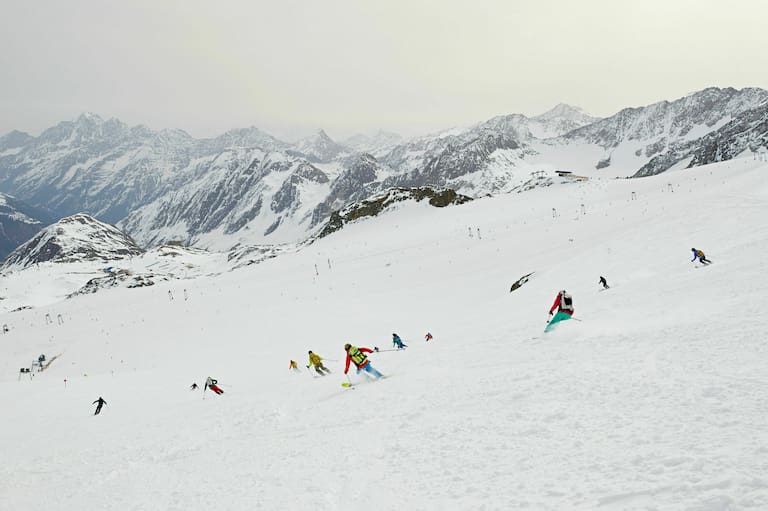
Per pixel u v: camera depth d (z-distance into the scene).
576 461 5.80
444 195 144.88
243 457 10.25
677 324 12.77
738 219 32.41
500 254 70.56
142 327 76.06
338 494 6.71
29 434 23.47
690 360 9.14
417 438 8.35
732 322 11.51
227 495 7.81
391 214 145.00
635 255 33.34
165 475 10.49
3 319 120.62
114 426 21.42
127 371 55.19
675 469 4.92
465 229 101.62
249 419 14.79
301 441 10.29
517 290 41.06
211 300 85.25
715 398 6.82
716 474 4.55
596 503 4.66
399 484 6.54
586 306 20.14
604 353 11.48
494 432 7.68
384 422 10.01
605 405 7.66
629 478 5.00
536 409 8.29
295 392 18.45
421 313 53.50
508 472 6.02
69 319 97.94
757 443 5.03
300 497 6.90
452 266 72.50
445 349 18.75
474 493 5.66
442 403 10.32
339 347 44.12
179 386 36.50
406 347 25.97
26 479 13.48
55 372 64.69
